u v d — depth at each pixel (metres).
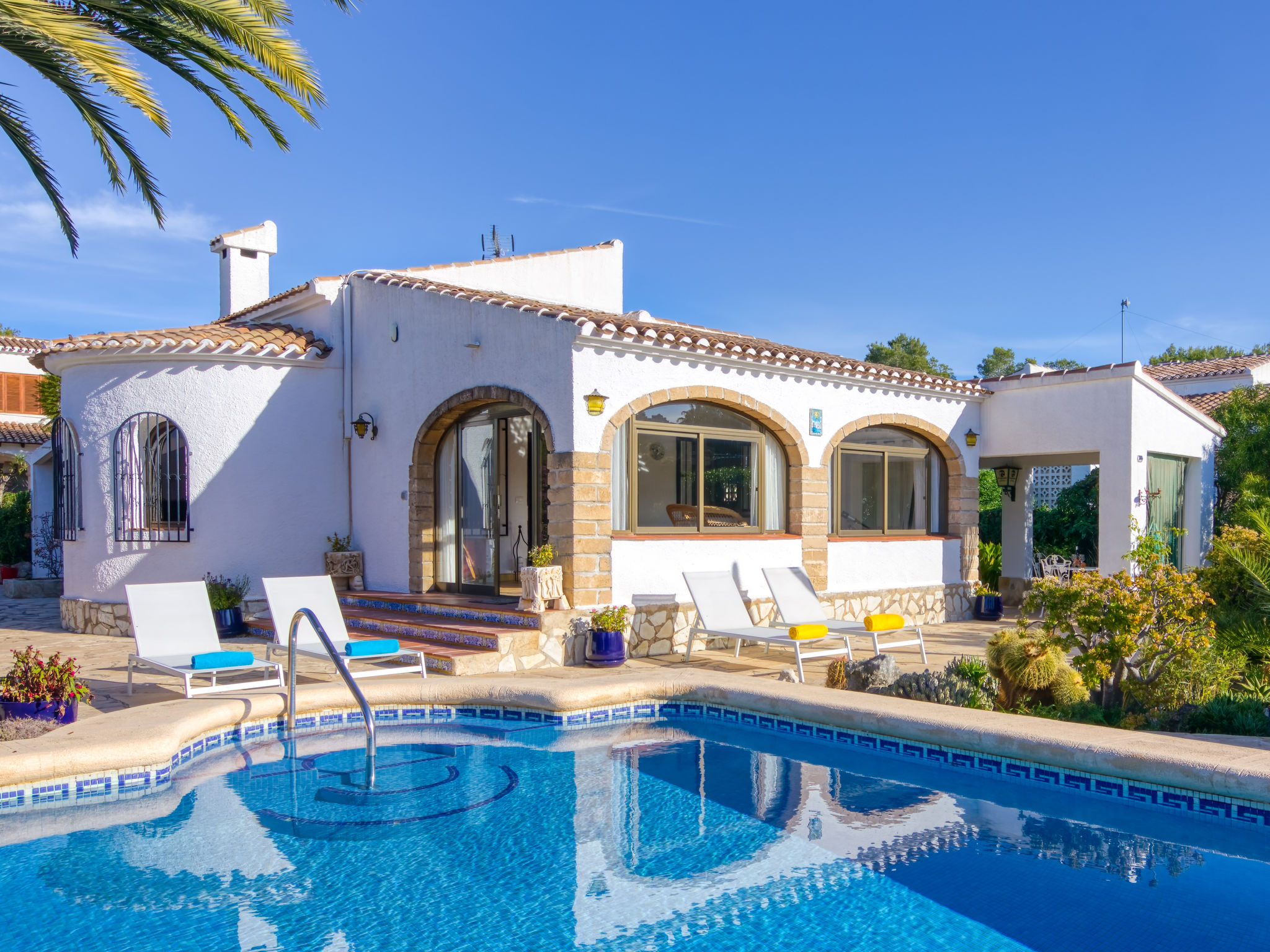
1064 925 4.09
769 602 12.42
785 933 4.05
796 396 12.77
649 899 4.46
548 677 8.89
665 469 11.76
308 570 13.91
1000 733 6.21
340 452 14.29
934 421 14.62
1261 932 4.00
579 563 10.58
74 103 8.14
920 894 4.47
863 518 14.12
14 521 21.91
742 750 7.28
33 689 6.75
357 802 6.01
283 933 4.12
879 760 6.89
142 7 7.84
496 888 4.63
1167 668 7.63
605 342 10.72
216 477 13.16
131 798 6.09
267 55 7.96
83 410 13.52
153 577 13.06
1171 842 5.06
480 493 12.63
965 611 15.16
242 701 7.54
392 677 9.29
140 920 4.25
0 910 4.39
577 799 6.07
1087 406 13.93
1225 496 16.50
